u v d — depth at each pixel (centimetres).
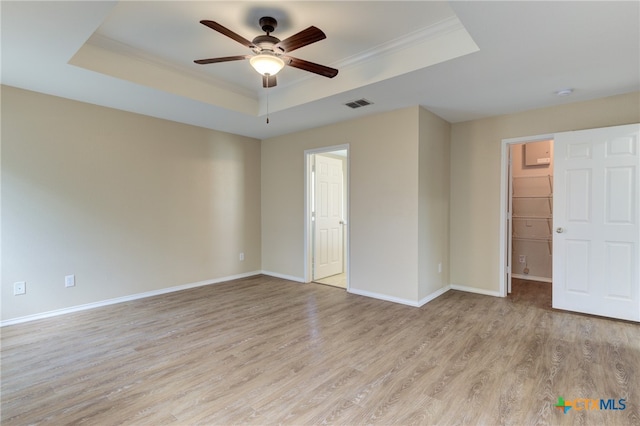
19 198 316
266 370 229
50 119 332
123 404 190
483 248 417
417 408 186
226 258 498
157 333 293
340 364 237
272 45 233
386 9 229
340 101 351
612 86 307
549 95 331
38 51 243
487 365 233
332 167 541
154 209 414
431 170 392
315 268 502
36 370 228
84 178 356
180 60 313
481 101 350
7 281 310
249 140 530
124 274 388
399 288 381
